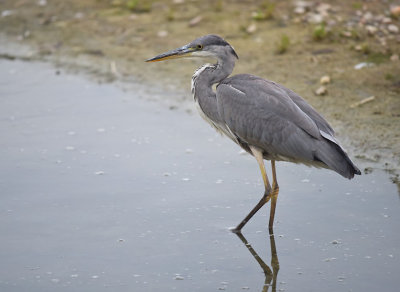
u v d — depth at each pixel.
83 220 10.22
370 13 17.70
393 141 11.98
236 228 9.97
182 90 15.20
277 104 9.59
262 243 9.62
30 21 19.73
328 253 9.23
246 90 9.84
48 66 16.94
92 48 17.67
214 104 10.37
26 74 16.48
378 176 11.12
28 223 10.14
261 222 10.19
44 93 15.34
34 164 12.04
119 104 14.69
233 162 12.05
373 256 9.05
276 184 9.88
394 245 9.26
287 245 9.53
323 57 15.62
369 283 8.47
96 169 11.84
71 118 14.02
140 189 11.13
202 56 10.49
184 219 10.23
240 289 8.58
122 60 16.86
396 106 13.16
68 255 9.32
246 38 16.98
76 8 20.34
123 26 18.62
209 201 10.73
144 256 9.31
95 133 13.30
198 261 9.20
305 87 14.27
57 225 10.09
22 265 9.06
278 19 17.89
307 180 11.32
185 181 11.38
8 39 18.78
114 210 10.49
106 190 11.11
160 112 14.23
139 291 8.49
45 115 14.18
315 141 9.30
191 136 13.13
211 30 17.56
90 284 8.65
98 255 9.33
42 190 11.12
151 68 16.42
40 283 8.66
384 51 15.59
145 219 10.23
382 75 14.45
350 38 16.42
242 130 9.87
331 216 10.12
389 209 10.16
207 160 12.12
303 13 18.11
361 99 13.62
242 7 18.92
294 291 8.48
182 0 19.77
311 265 9.00
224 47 10.40
